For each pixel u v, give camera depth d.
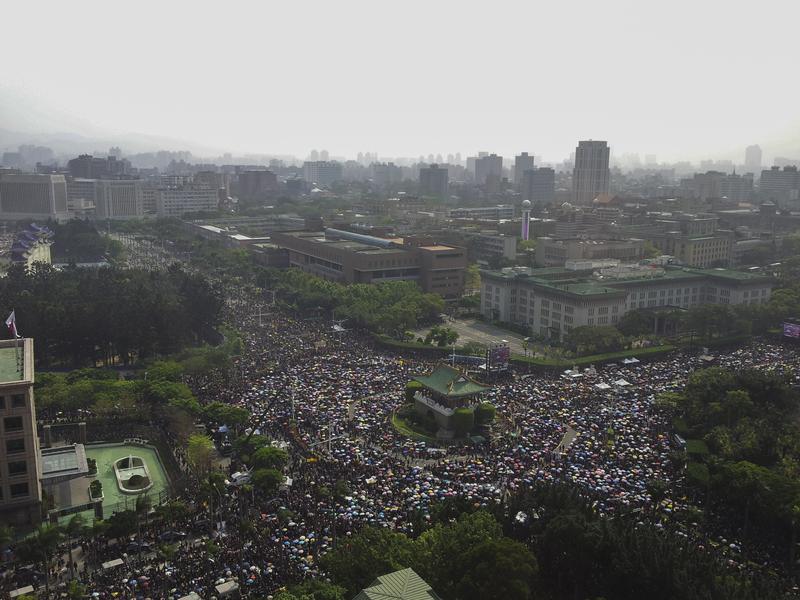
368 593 100.81
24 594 124.06
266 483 161.25
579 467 177.38
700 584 117.69
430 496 160.62
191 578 128.75
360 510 153.62
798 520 139.00
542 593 130.88
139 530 149.38
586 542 125.38
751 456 179.75
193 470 180.75
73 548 146.25
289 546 138.38
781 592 119.88
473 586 112.75
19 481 157.25
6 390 154.12
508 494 162.38
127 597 123.19
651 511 154.62
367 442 197.25
